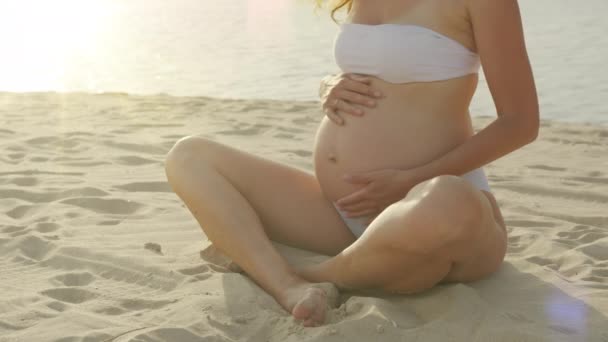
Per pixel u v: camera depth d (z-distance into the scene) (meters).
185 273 2.58
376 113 2.45
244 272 2.54
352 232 2.64
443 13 2.36
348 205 2.45
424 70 2.37
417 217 2.05
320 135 2.62
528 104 2.30
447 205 2.04
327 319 2.14
